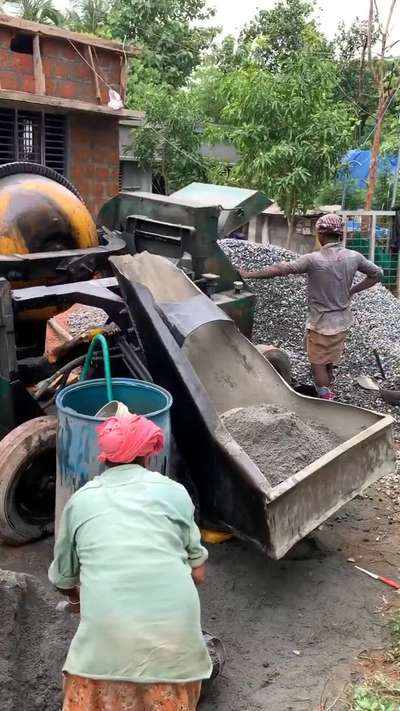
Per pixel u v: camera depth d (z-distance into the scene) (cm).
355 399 652
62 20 2002
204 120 1616
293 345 759
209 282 577
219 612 365
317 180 1211
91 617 224
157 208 621
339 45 1959
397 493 500
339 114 1221
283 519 350
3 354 417
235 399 466
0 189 537
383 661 333
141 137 1526
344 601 377
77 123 1060
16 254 511
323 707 302
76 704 227
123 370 445
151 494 241
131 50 1088
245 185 1306
